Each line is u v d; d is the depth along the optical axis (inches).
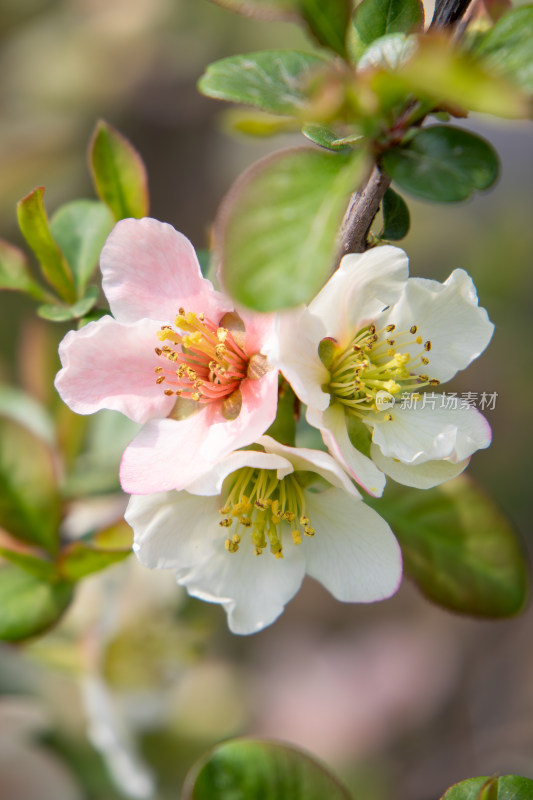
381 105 13.6
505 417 30.4
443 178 14.0
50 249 15.4
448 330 15.0
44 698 20.0
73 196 31.0
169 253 14.7
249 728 27.3
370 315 14.8
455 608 16.0
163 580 18.9
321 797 14.6
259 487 14.9
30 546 16.1
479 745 28.5
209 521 14.8
